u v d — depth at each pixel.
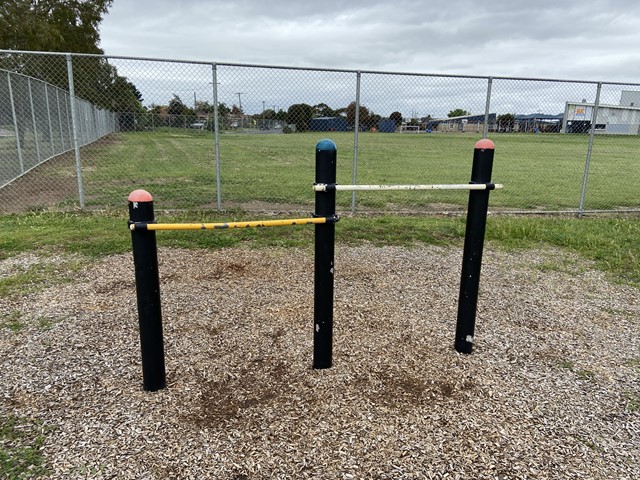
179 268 4.81
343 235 6.29
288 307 3.90
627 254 5.65
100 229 6.14
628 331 3.66
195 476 2.05
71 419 2.41
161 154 17.25
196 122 8.30
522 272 5.06
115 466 2.09
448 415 2.52
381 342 3.34
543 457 2.22
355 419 2.46
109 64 7.79
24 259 4.93
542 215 8.08
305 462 2.15
